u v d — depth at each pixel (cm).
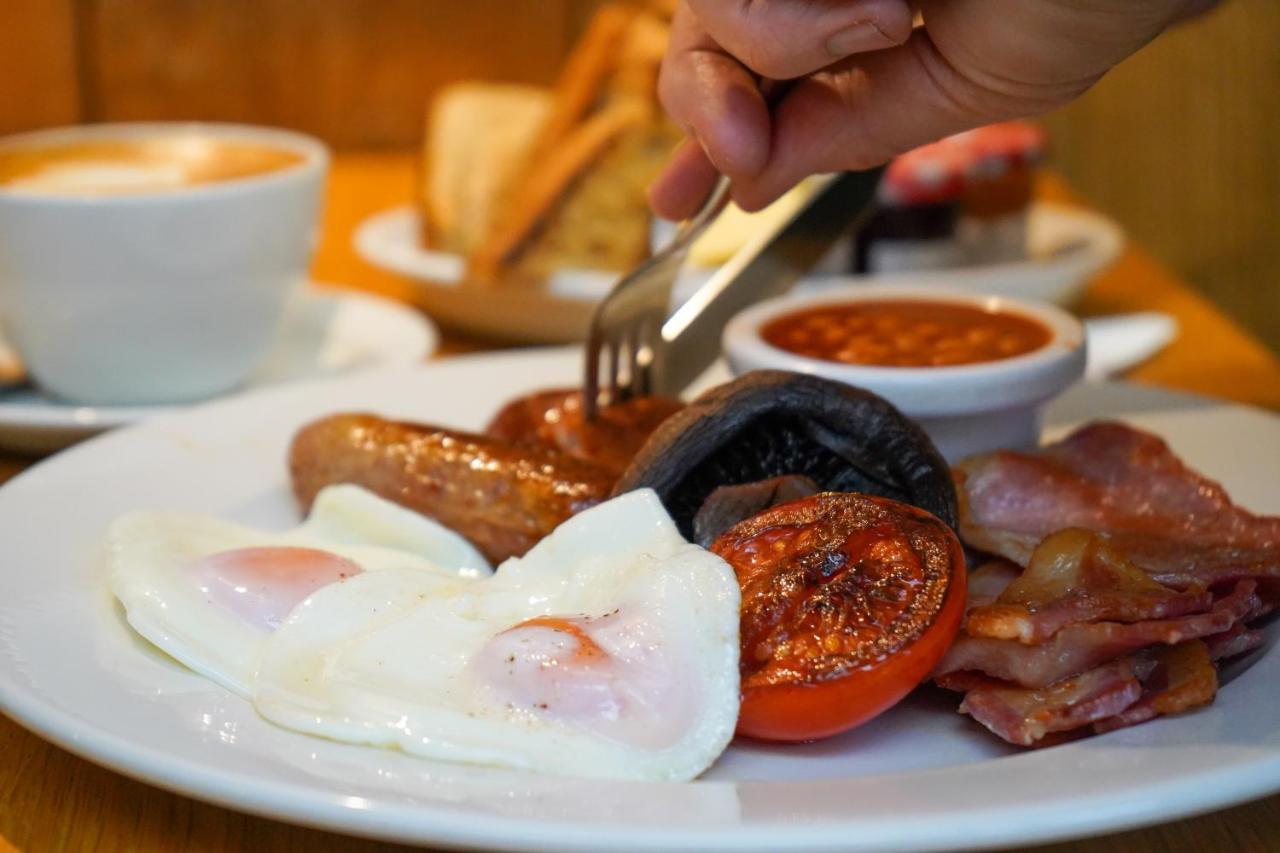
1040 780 42
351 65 139
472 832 41
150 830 45
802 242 63
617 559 48
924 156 85
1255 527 52
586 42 87
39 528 55
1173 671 46
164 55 134
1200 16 53
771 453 51
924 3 48
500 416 60
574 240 81
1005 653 46
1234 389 72
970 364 56
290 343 77
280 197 69
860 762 46
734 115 50
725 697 45
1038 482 54
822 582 47
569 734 44
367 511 54
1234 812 45
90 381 69
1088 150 163
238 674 47
